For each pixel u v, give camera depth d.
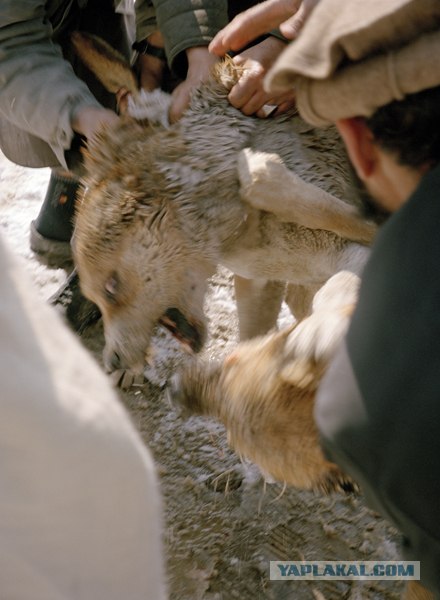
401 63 0.86
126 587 0.94
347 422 0.96
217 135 1.78
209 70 1.93
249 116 1.81
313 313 1.56
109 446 0.81
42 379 0.75
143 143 1.81
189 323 1.94
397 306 0.91
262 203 1.68
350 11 0.90
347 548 2.30
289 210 1.67
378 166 1.01
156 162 1.77
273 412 1.47
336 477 1.50
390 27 0.86
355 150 1.01
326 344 1.38
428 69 0.85
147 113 1.85
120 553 0.90
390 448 0.92
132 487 0.86
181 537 2.39
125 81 2.13
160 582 1.01
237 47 1.88
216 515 2.43
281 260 1.86
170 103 1.89
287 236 1.78
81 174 2.26
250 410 1.50
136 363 1.97
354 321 0.99
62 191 3.12
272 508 2.43
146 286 1.83
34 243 3.35
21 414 0.73
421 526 0.95
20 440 0.74
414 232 0.92
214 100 1.82
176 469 2.59
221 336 2.99
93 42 2.12
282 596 2.21
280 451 1.51
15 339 0.74
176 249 1.80
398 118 0.91
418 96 0.88
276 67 0.99
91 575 0.88
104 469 0.81
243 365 1.54
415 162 0.94
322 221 1.67
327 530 2.34
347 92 0.92
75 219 2.05
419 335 0.89
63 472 0.78
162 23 2.10
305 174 1.76
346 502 2.40
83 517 0.83
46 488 0.78
